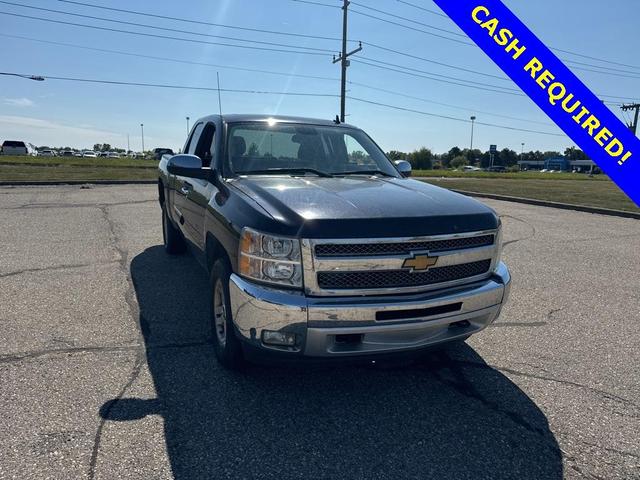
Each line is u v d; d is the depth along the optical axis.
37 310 4.45
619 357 3.81
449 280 3.01
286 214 2.81
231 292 2.94
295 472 2.39
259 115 4.68
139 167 31.67
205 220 3.77
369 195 3.22
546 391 3.27
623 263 6.98
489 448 2.63
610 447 2.67
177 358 3.58
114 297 4.88
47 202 11.96
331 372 3.46
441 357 3.77
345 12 30.92
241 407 2.96
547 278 6.12
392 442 2.66
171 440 2.60
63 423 2.70
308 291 2.70
